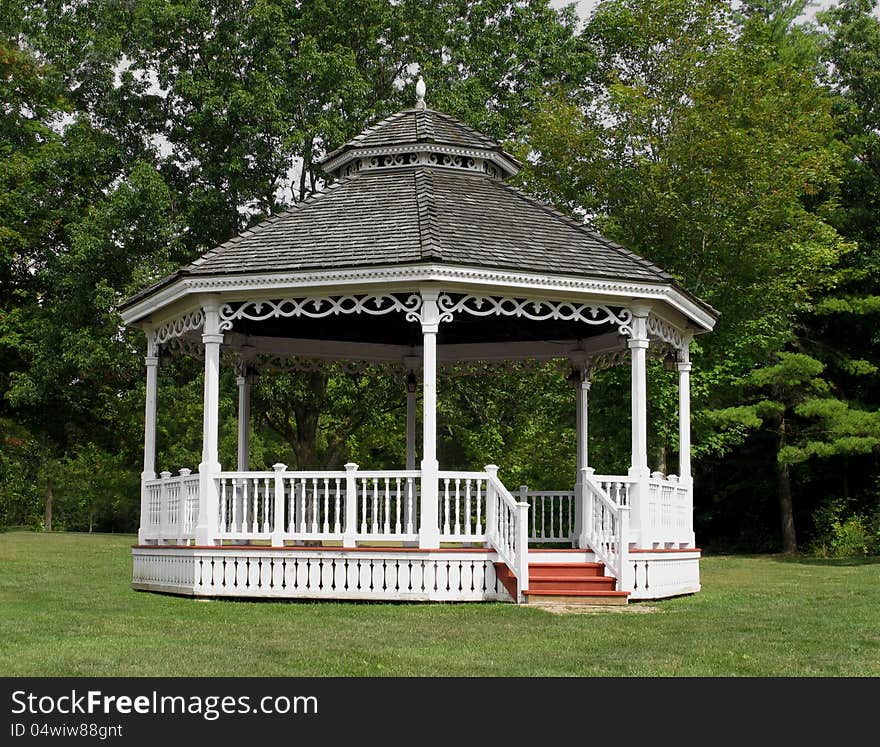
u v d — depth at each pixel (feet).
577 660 30.45
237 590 47.55
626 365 86.48
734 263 86.48
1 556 78.23
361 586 46.42
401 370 67.67
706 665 29.71
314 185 103.86
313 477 47.65
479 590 46.21
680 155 85.10
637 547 49.14
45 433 115.24
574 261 49.11
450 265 45.57
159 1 100.83
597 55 106.93
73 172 106.52
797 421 103.81
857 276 98.17
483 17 107.55
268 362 64.49
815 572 71.15
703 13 90.94
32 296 109.91
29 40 108.68
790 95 90.27
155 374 56.13
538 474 100.73
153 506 54.54
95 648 32.48
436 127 56.54
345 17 100.99
